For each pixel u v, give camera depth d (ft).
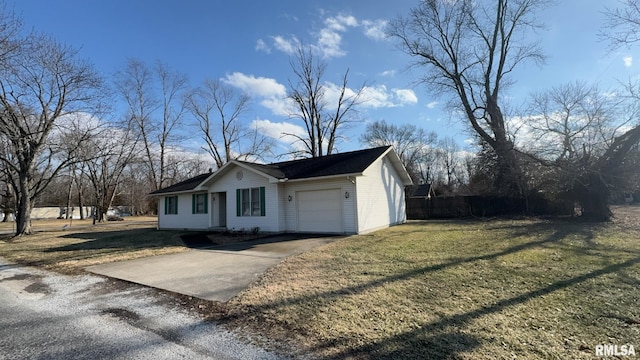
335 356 10.79
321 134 101.30
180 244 40.37
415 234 39.40
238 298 17.19
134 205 173.17
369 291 17.34
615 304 14.62
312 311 14.80
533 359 10.27
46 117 60.13
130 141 100.63
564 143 51.37
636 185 45.19
